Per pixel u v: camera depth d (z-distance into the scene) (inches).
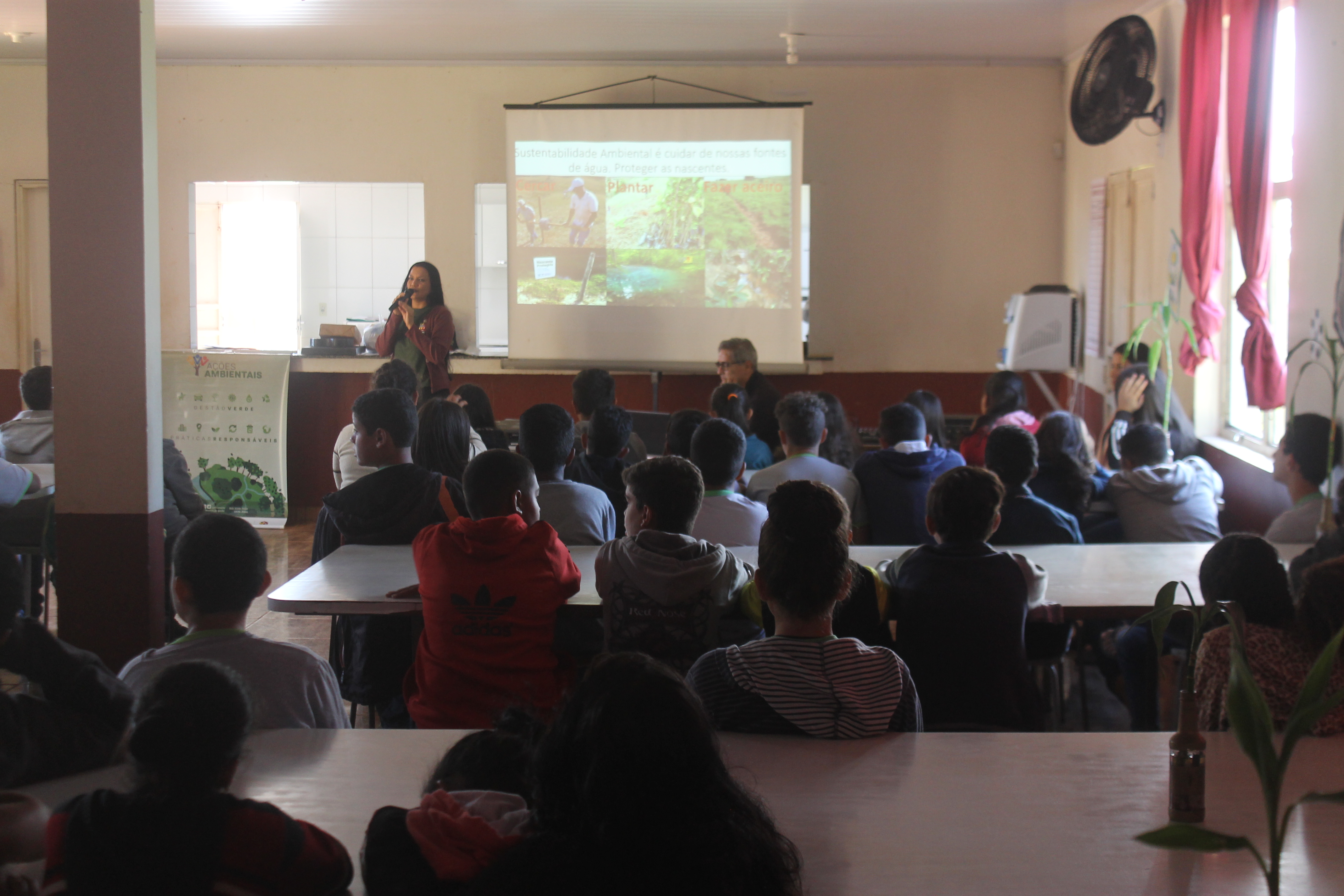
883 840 58.1
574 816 42.3
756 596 97.7
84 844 45.3
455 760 55.9
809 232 289.4
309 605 104.2
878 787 64.4
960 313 290.2
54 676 63.1
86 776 62.6
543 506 127.7
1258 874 54.9
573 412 290.8
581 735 41.9
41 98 282.7
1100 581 115.3
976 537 96.8
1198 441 213.2
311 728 73.6
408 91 283.0
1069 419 164.7
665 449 160.1
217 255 335.6
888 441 152.8
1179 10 215.8
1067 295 263.3
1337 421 156.9
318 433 286.2
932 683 94.6
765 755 68.8
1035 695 95.7
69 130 133.4
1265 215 177.3
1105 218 255.8
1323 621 73.6
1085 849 57.3
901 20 239.3
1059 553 128.4
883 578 104.0
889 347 291.3
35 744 60.9
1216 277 202.2
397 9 228.8
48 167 153.3
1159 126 225.0
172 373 280.8
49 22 131.8
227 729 47.6
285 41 259.4
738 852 42.2
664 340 284.4
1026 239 288.0
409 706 96.7
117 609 139.0
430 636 95.7
